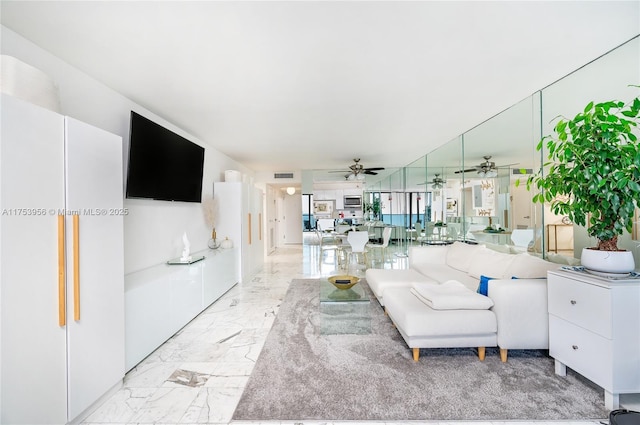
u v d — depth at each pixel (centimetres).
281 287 491
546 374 215
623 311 172
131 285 245
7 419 134
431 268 396
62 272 160
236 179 534
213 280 402
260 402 187
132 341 234
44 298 151
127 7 159
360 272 619
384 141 486
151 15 167
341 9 164
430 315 233
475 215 413
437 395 192
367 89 278
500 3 161
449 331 232
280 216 1095
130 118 272
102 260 191
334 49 207
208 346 271
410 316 233
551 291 219
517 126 321
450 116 361
